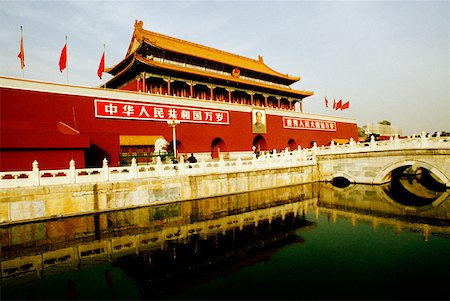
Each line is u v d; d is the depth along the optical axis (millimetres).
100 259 14859
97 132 28547
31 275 13172
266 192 30375
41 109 26969
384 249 15516
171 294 11281
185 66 45812
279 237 17906
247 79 54062
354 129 68438
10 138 20656
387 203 26359
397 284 11672
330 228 19562
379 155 33188
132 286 12008
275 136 49656
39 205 18719
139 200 22531
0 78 25016
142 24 48000
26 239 17906
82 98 29484
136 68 40156
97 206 20719
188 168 25797
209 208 24531
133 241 17375
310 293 11102
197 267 13734
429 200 27062
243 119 44688
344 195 29891
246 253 15414
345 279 12203
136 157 29844
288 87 63500
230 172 28203
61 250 16062
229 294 11156
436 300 10438
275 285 11805
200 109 39188
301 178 35719
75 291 11680
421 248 15508
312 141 56812
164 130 35312
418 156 30281
